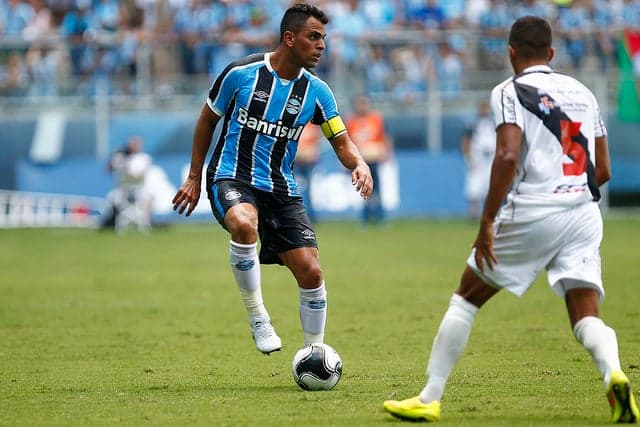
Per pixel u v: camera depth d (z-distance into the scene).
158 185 83.69
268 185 25.39
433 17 93.44
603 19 94.25
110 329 35.62
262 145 25.41
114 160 80.31
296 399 23.06
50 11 94.88
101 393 24.19
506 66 87.06
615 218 83.56
